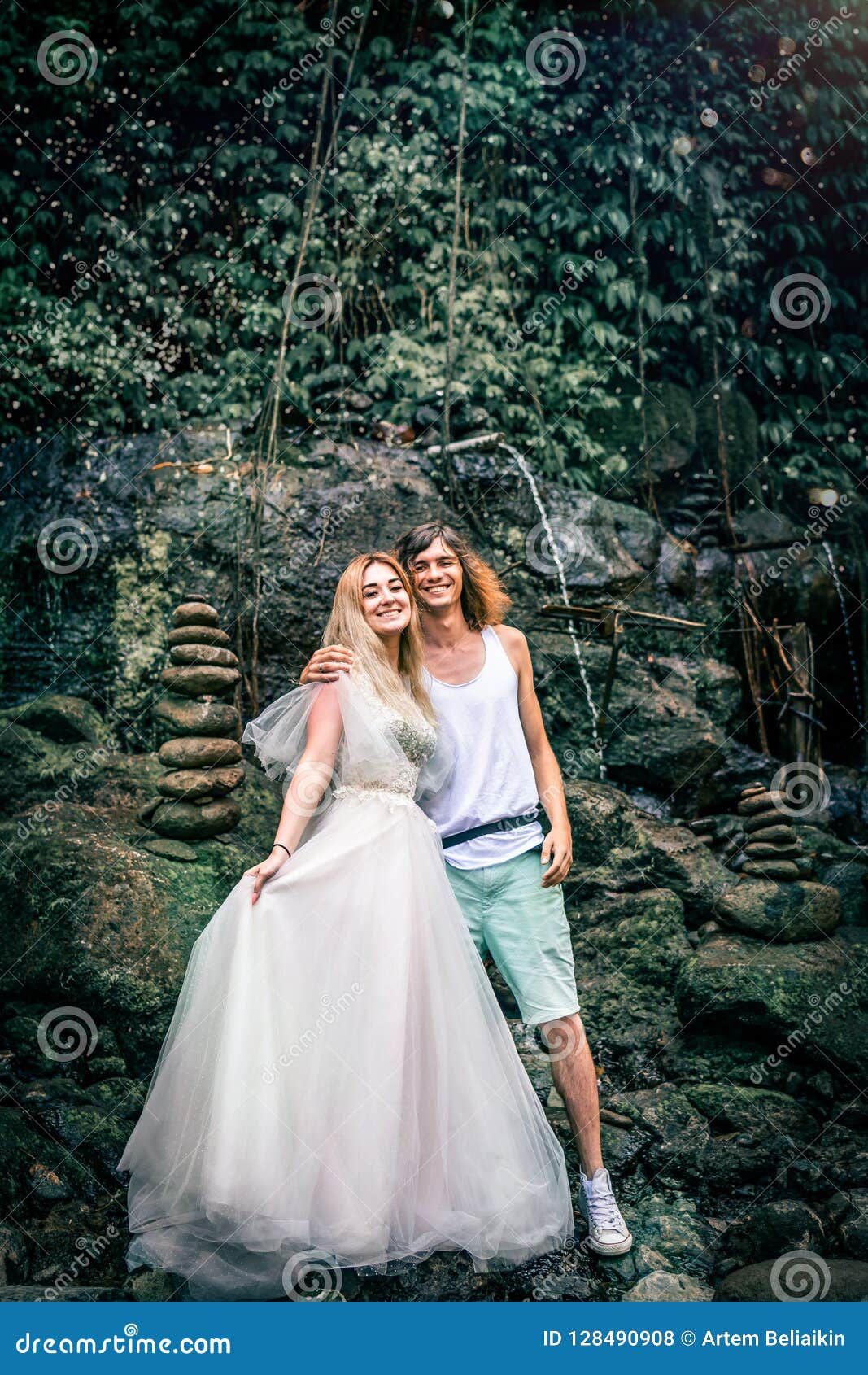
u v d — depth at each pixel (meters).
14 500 5.53
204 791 3.94
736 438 7.02
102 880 3.70
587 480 6.64
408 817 3.02
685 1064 3.71
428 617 3.21
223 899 3.82
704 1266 2.92
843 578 6.55
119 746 4.91
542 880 3.05
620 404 6.98
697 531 6.52
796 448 7.44
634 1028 3.91
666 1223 3.03
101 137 6.79
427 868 2.98
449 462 5.77
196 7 6.85
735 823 5.00
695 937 4.22
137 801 4.42
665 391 7.07
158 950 3.60
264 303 6.60
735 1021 3.71
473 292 6.85
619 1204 3.15
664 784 5.13
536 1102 3.00
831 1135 3.41
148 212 6.75
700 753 5.17
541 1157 2.92
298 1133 2.71
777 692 5.97
